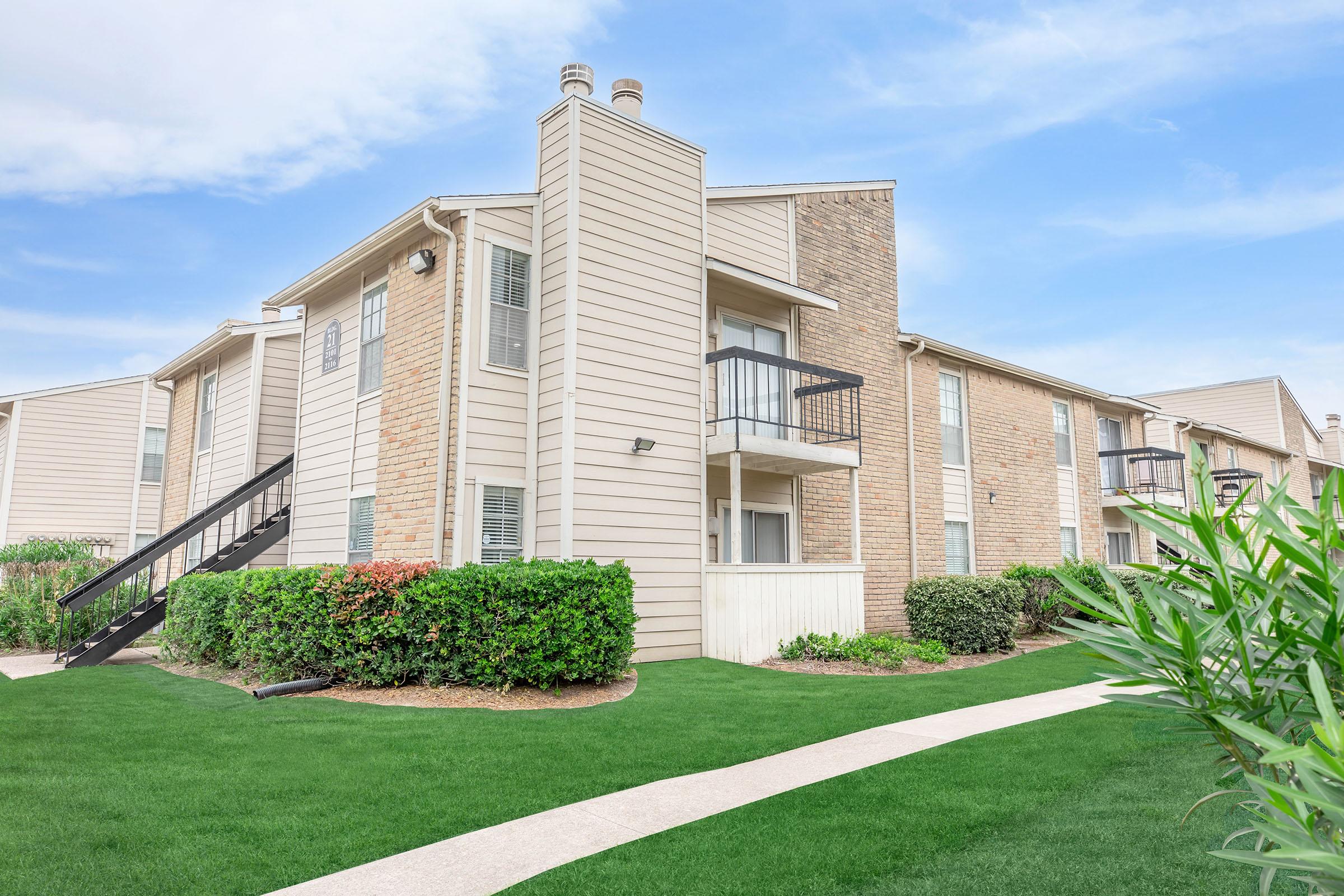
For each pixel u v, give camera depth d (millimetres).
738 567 11000
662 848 4195
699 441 11773
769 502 13297
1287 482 2496
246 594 9344
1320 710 1688
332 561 12672
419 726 6879
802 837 4301
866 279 15570
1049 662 11453
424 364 10984
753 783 5410
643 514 10953
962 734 6672
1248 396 32906
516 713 7473
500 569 8789
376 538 11469
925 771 5492
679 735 6727
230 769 5621
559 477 10398
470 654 8453
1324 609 2266
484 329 10602
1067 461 20156
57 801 4902
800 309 14227
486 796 5117
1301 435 35469
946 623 12672
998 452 17906
